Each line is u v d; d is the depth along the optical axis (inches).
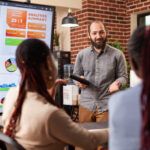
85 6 244.5
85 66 116.0
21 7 84.2
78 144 50.9
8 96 60.0
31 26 86.4
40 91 52.9
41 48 52.9
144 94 33.1
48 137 49.7
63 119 49.5
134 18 259.4
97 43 112.7
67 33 266.1
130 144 34.9
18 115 52.6
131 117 34.9
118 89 104.1
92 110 112.9
